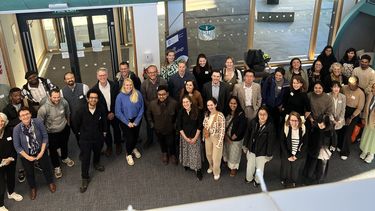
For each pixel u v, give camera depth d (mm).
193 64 8734
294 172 5230
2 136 4812
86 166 5410
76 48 7754
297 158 5062
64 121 5473
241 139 5352
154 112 5543
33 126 4930
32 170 5121
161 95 5391
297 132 4938
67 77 5535
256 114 5328
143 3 6125
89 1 5801
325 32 9102
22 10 5586
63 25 7453
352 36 8141
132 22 7238
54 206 5156
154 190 5441
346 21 7891
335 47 8250
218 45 8719
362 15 7887
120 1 5977
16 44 7703
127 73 5953
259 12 8625
